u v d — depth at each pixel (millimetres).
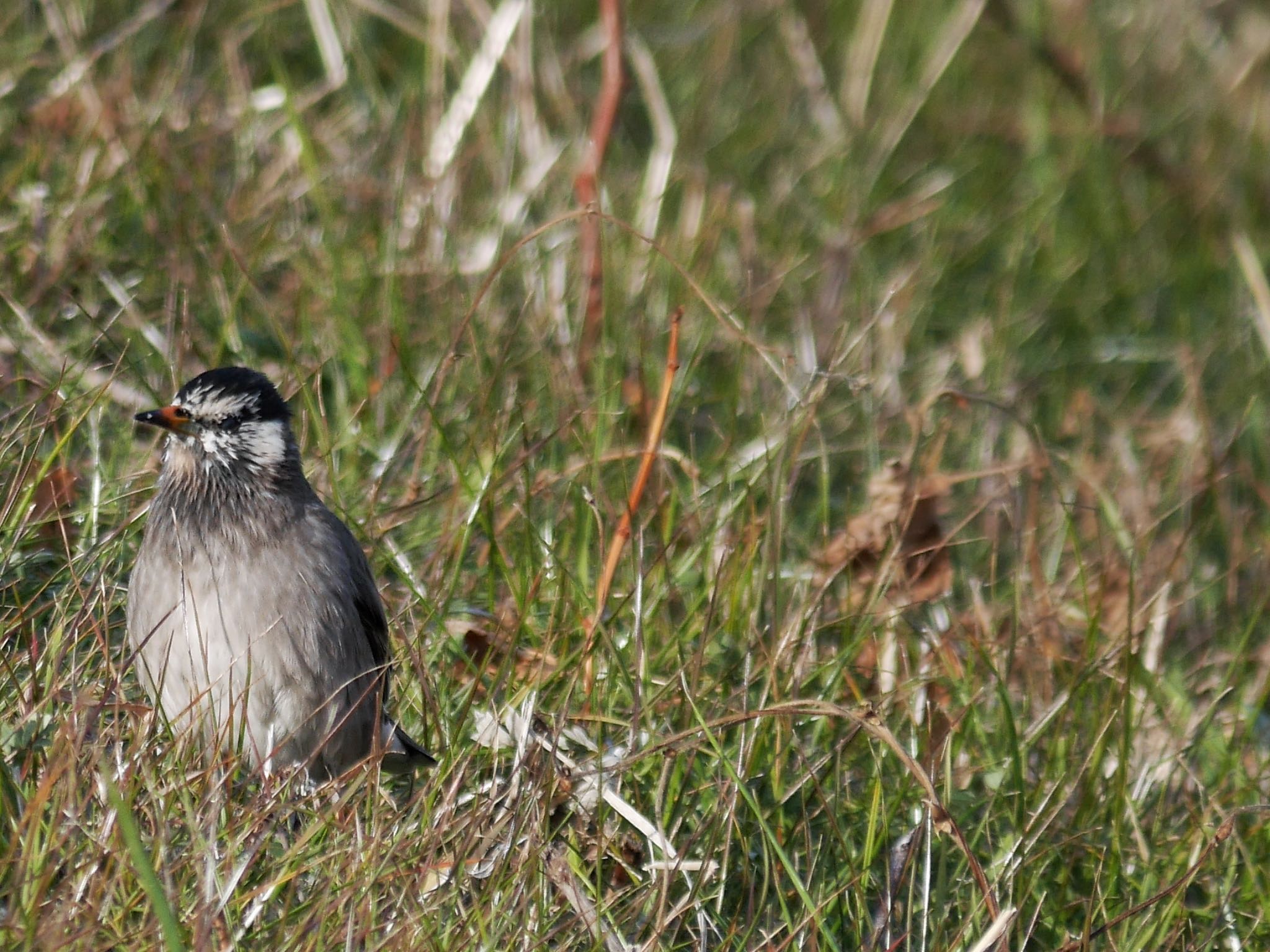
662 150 13984
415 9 15742
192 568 8320
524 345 11836
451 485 10297
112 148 11906
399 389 11117
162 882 6398
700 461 11250
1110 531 11977
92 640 8336
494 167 13750
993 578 10867
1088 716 9805
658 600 9383
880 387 13172
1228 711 10789
